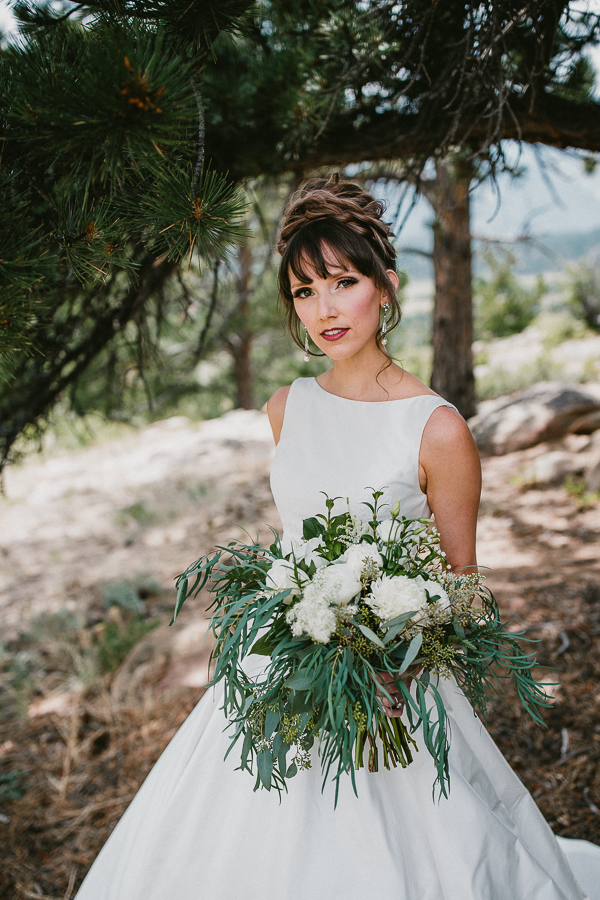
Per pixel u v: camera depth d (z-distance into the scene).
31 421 3.12
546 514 5.64
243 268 7.45
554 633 3.53
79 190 1.44
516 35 2.04
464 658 1.24
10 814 2.95
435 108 2.17
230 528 6.65
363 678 1.15
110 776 3.13
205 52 1.42
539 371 12.29
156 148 1.13
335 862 1.33
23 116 1.15
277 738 1.22
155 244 1.50
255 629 1.17
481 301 20.23
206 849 1.45
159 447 11.00
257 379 15.80
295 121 2.17
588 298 17.28
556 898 1.38
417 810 1.43
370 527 1.32
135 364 3.50
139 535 7.00
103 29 1.20
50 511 8.50
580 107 2.35
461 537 1.49
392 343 11.27
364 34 2.07
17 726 3.71
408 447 1.46
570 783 2.53
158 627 4.58
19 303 1.39
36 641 4.79
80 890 1.63
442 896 1.37
